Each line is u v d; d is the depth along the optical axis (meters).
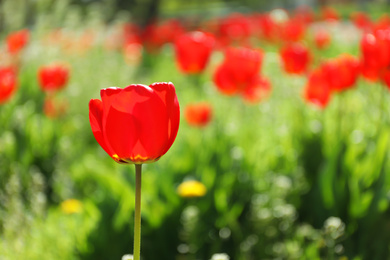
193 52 4.79
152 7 19.70
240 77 4.07
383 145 2.95
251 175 3.37
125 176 3.27
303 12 12.91
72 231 2.93
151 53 10.48
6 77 3.89
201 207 3.03
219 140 3.51
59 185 3.97
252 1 28.28
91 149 5.07
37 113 5.36
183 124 4.69
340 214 3.01
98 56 9.12
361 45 3.14
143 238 2.95
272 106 5.21
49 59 7.31
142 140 1.38
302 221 3.25
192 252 2.86
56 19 7.88
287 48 4.80
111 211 2.92
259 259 2.87
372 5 22.53
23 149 4.11
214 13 28.42
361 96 4.62
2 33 7.86
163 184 3.10
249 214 3.19
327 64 3.38
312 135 3.50
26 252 2.79
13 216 3.08
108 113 1.38
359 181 2.99
